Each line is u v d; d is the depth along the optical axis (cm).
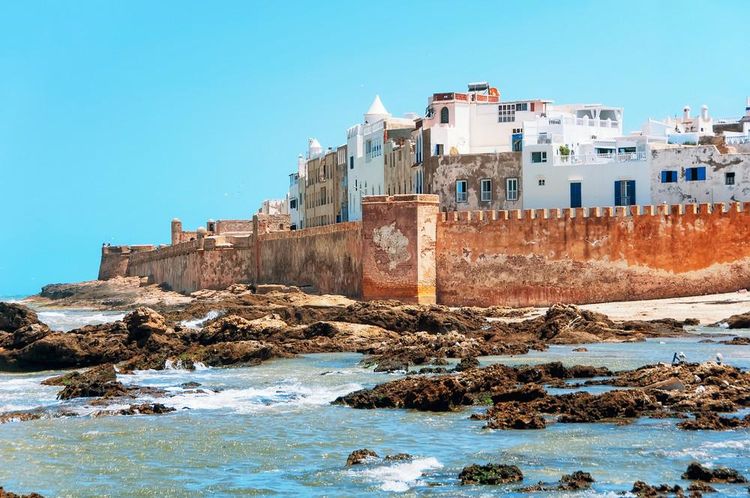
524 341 6700
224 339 6888
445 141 10306
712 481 3319
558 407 4331
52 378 5822
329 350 6800
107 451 3988
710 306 7919
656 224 8506
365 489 3391
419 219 8912
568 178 9531
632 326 7081
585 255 8631
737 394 4453
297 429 4253
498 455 3706
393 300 8394
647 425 4059
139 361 6306
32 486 3562
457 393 4597
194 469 3719
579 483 3325
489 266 8856
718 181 9131
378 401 4662
